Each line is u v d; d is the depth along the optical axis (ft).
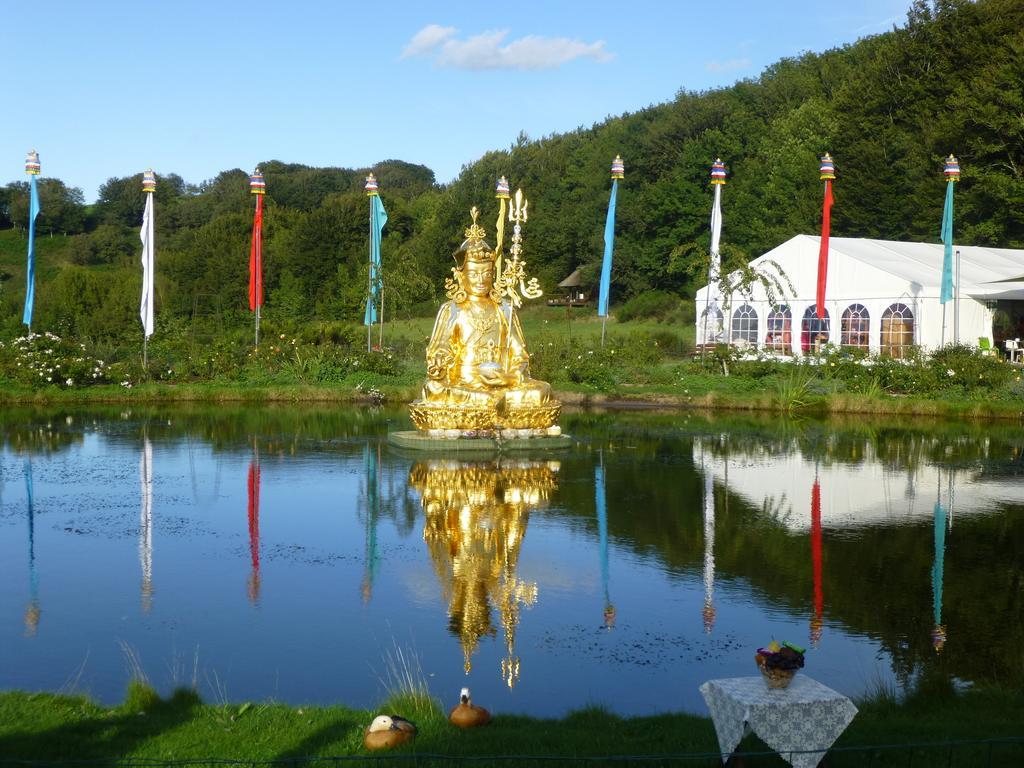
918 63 209.46
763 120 250.78
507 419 79.05
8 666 32.27
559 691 30.45
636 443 83.46
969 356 113.50
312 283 261.24
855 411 107.24
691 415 105.29
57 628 36.06
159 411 106.42
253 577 42.63
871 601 39.40
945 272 121.80
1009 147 187.42
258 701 29.14
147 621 36.88
